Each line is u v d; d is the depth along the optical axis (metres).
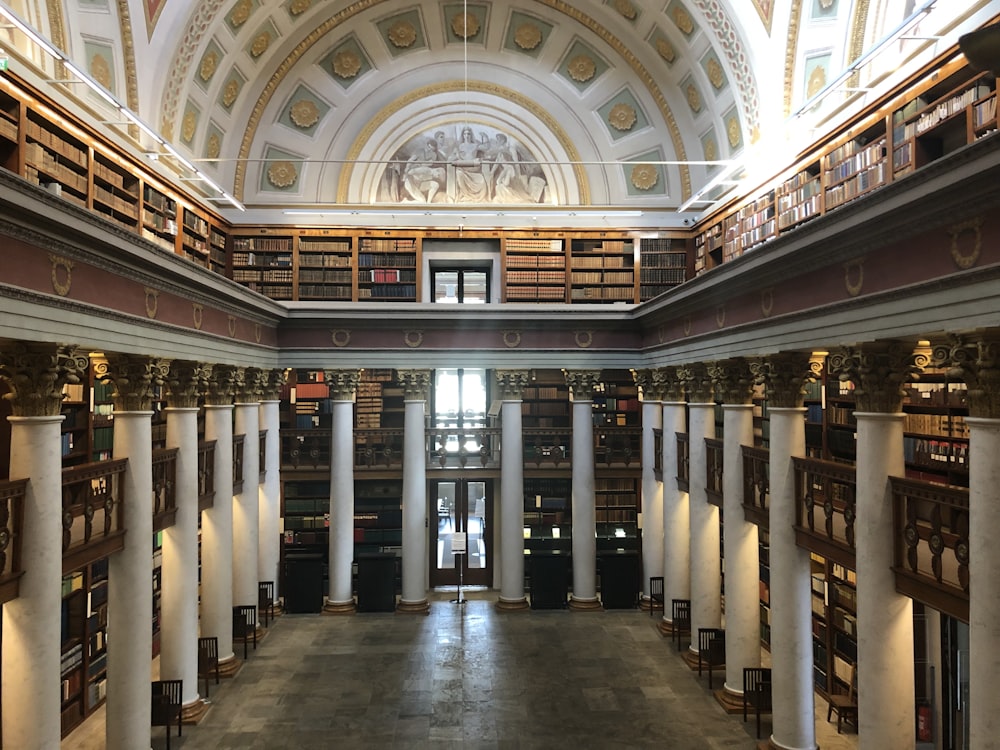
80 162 9.01
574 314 12.78
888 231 5.26
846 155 9.12
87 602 8.87
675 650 11.25
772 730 8.22
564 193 14.69
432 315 12.67
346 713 9.01
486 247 14.70
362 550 14.91
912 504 5.57
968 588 4.83
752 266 7.41
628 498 15.27
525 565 15.05
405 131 14.65
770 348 7.50
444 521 15.53
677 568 11.98
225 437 10.38
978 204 4.35
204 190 12.84
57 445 5.69
